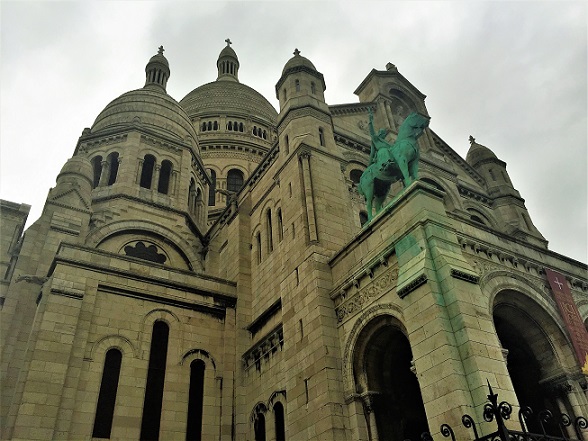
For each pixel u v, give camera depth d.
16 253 29.28
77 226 28.73
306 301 21.80
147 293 25.59
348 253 21.34
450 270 16.20
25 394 19.81
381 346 19.30
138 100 41.94
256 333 26.38
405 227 18.69
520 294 19.30
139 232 33.84
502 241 20.56
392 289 18.23
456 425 13.75
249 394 24.78
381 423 18.19
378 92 35.22
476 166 40.19
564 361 19.03
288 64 31.92
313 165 26.38
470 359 14.52
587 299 21.91
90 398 21.38
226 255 32.91
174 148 39.75
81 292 23.48
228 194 46.53
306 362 20.41
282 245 26.31
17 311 24.44
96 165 37.44
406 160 20.83
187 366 24.92
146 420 22.41
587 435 17.22
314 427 18.77
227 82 72.31
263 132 64.06
